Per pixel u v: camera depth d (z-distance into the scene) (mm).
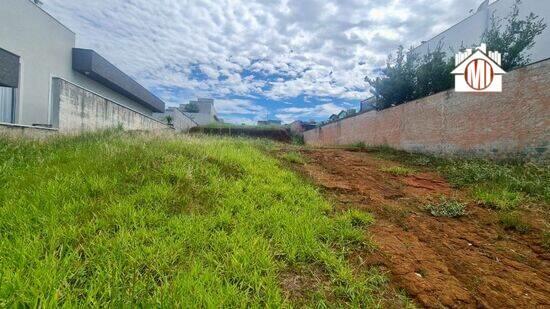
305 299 1912
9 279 1613
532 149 5535
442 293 2074
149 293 1746
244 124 27781
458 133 7336
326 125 17094
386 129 10695
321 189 4578
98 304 1523
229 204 3184
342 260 2404
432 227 3326
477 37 11133
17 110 9781
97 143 5168
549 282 2303
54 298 1488
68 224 2301
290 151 8258
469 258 2637
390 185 5121
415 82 10211
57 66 12258
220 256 2221
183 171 3723
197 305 1629
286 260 2340
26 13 10227
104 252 2029
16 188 2875
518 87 5828
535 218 3523
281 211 3227
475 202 4152
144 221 2527
